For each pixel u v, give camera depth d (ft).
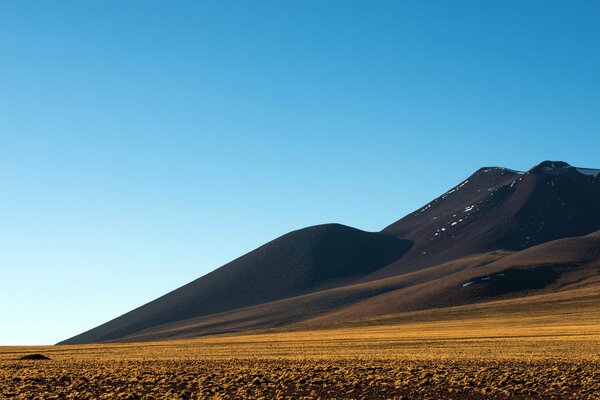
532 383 165.07
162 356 286.46
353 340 389.39
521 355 240.73
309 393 160.76
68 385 170.40
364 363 218.18
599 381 165.37
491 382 167.94
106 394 155.74
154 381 176.86
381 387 165.58
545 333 384.68
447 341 345.31
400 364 212.23
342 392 161.17
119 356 293.23
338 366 208.13
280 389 165.48
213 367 214.28
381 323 649.61
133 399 152.56
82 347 428.97
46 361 254.06
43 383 173.37
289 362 229.04
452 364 209.67
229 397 153.79
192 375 188.85
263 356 267.80
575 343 298.35
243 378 178.81
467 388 160.45
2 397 149.28
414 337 393.50
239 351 318.65
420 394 158.20
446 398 154.30
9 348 411.75
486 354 251.39
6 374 189.67
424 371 187.01
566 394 153.69
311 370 196.44
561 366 197.26
